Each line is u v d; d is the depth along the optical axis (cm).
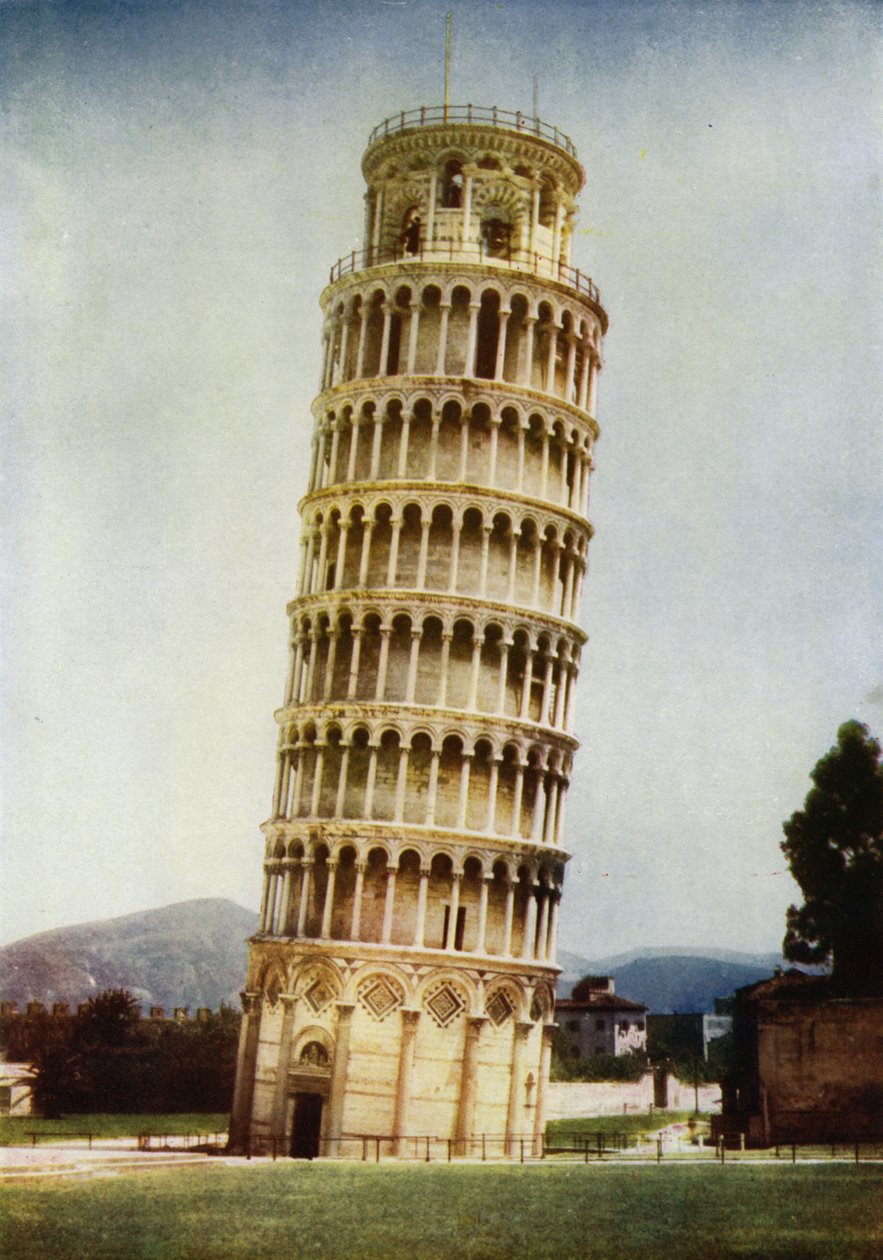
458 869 7456
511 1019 7475
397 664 7725
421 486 7806
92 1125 8650
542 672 7994
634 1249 4238
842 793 8462
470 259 8194
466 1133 7162
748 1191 5203
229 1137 7500
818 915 8394
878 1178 5509
